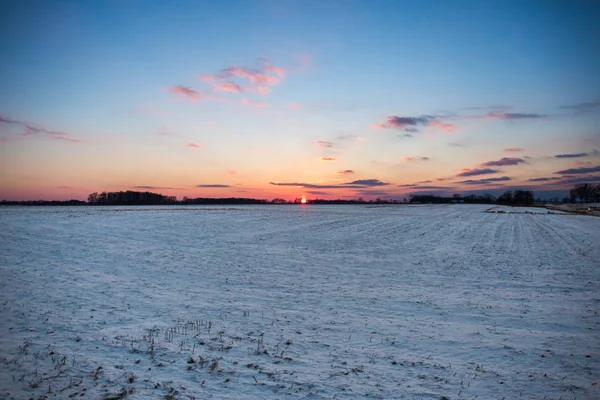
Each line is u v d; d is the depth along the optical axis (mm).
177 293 13156
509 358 7992
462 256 23172
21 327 9156
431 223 48125
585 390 6629
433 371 7320
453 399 6242
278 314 10977
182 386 6461
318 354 8070
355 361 7734
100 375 6742
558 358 8000
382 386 6645
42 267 16562
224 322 10109
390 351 8320
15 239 24703
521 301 12766
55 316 10086
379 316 10945
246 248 25016
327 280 15961
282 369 7262
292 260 20875
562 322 10453
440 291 14203
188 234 31312
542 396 6410
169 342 8492
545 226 44719
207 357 7719
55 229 30969
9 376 6555
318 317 10750
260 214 60406
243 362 7539
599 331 9734
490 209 93500
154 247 23859
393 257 22625
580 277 16938
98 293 12680
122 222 39094
